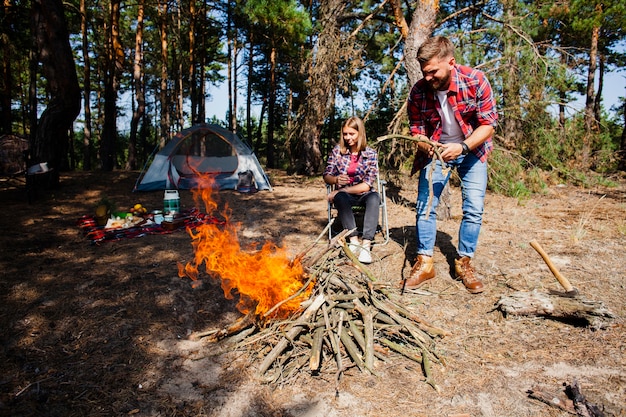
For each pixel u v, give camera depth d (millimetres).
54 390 2080
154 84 30516
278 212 6637
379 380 2170
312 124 11352
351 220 4031
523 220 5699
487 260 3867
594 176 9844
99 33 19188
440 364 2314
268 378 2186
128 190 8891
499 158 7934
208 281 3459
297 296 2646
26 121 25125
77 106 8242
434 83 2875
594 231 4957
